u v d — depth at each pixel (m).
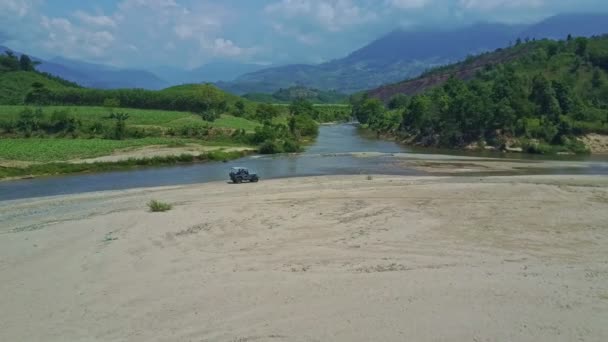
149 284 21.55
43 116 112.69
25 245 28.28
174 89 184.62
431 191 43.31
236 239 28.66
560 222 31.28
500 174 62.72
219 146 95.62
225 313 18.34
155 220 33.94
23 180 61.66
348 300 19.02
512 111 99.81
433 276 21.41
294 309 18.41
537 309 17.73
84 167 69.94
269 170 68.44
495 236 28.27
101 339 16.62
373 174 62.91
